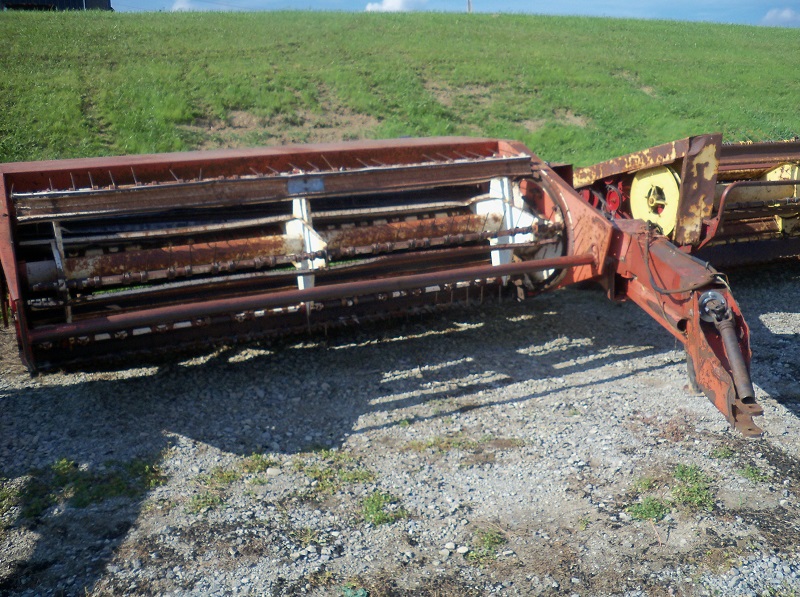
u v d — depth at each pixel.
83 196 4.80
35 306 4.66
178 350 5.30
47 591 3.27
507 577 3.37
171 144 14.69
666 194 6.40
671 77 24.67
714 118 19.91
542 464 4.32
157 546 3.58
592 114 19.64
